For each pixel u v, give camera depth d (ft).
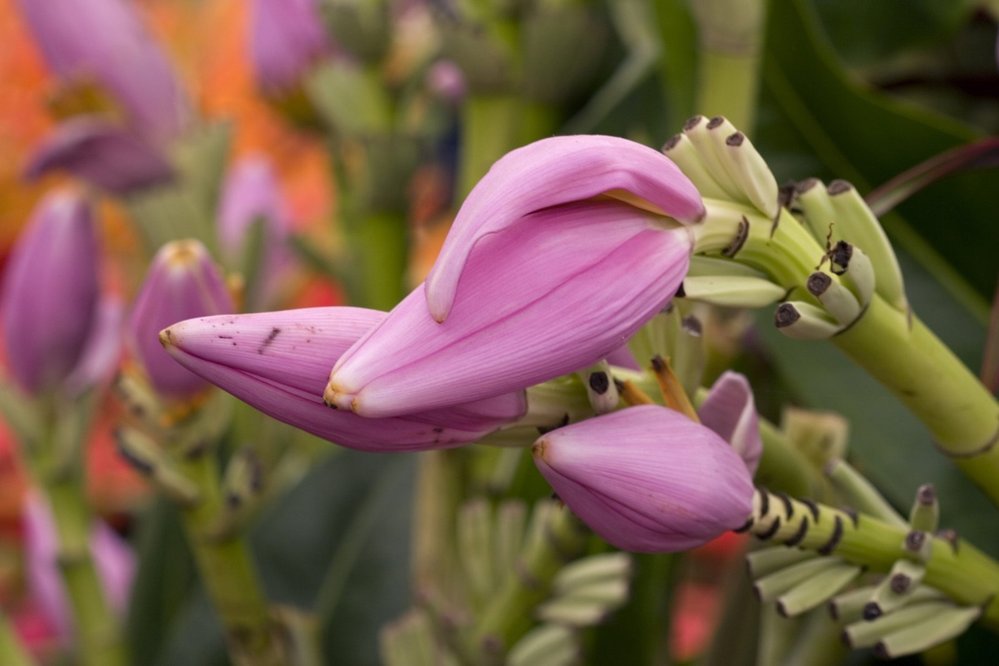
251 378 2.31
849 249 2.42
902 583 2.55
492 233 2.27
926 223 3.69
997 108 4.26
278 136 6.64
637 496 2.33
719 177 2.42
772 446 2.73
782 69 3.70
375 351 2.23
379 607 4.14
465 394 2.24
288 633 3.68
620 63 4.98
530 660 3.39
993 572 2.60
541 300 2.25
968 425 2.58
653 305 2.28
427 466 4.06
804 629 3.26
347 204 5.04
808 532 2.51
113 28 4.77
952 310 3.70
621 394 2.43
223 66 6.56
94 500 6.98
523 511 3.48
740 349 3.88
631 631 3.91
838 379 3.52
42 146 4.60
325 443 5.17
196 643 4.25
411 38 4.92
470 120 4.50
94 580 4.49
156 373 3.24
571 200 2.25
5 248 7.01
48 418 4.33
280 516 4.61
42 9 4.72
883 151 3.72
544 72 4.49
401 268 4.92
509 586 3.30
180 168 4.73
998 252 3.62
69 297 4.13
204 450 3.34
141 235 4.81
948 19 4.11
